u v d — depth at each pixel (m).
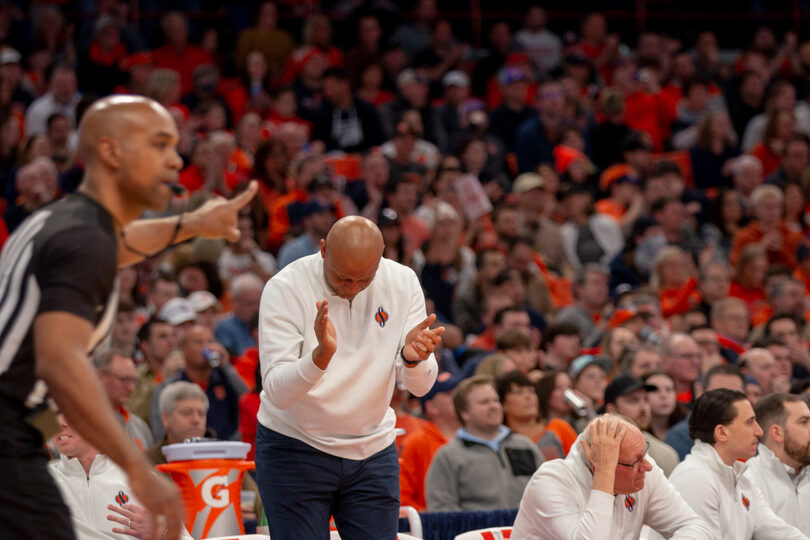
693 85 42.91
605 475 13.02
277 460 10.73
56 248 7.82
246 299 24.34
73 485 14.31
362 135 37.62
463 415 18.94
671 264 29.64
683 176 38.97
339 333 10.76
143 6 41.69
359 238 10.29
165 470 14.20
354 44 42.81
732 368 19.36
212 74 37.44
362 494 10.85
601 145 39.81
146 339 21.45
